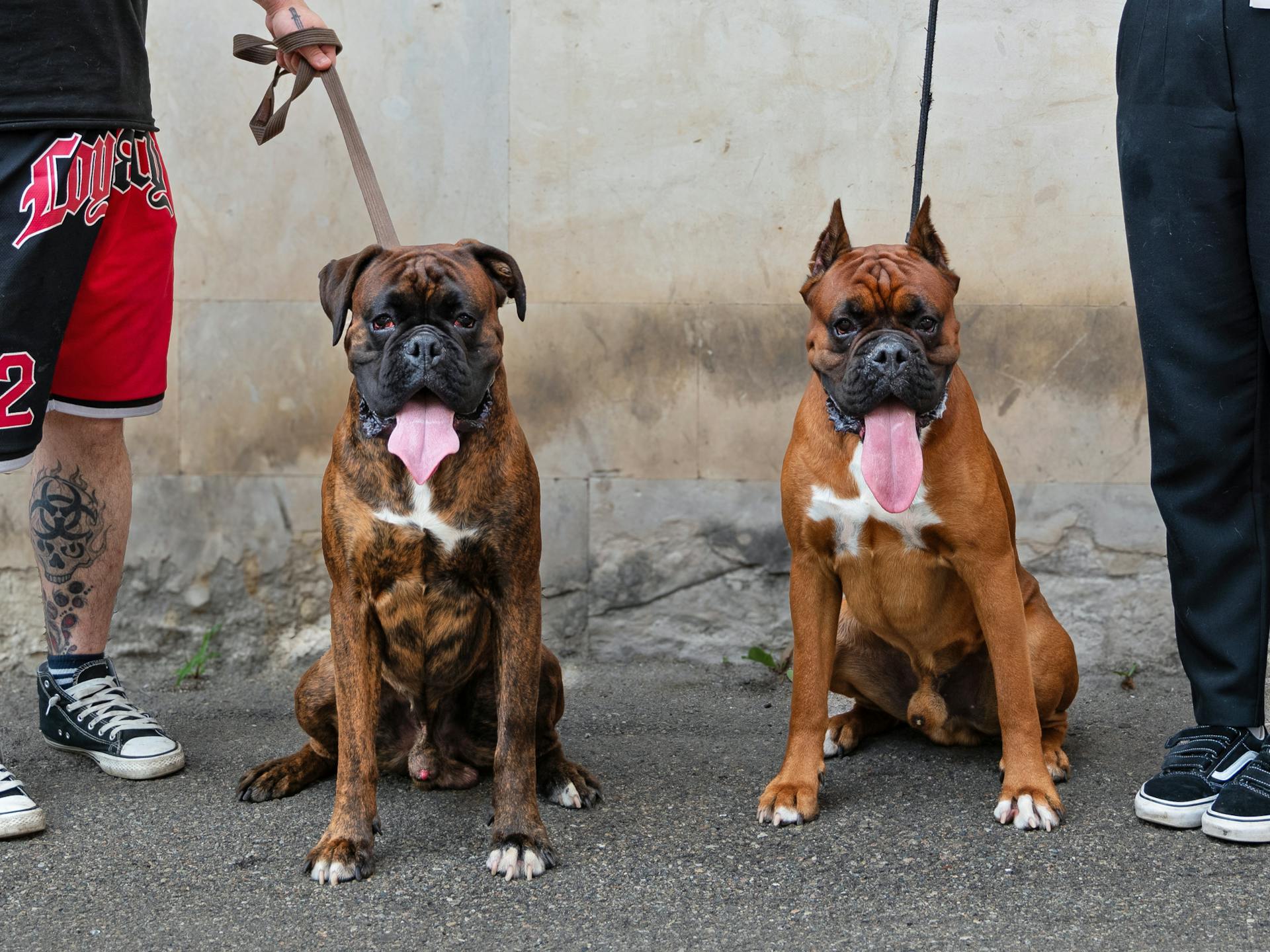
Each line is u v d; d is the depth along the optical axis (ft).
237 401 14.53
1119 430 14.23
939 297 9.98
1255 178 9.39
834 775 11.26
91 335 11.13
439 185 14.49
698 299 14.47
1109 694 13.73
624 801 10.63
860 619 11.18
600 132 14.38
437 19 14.30
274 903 8.65
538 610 9.68
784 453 14.53
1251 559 9.97
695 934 8.11
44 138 10.09
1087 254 14.12
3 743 12.23
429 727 10.53
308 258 14.46
